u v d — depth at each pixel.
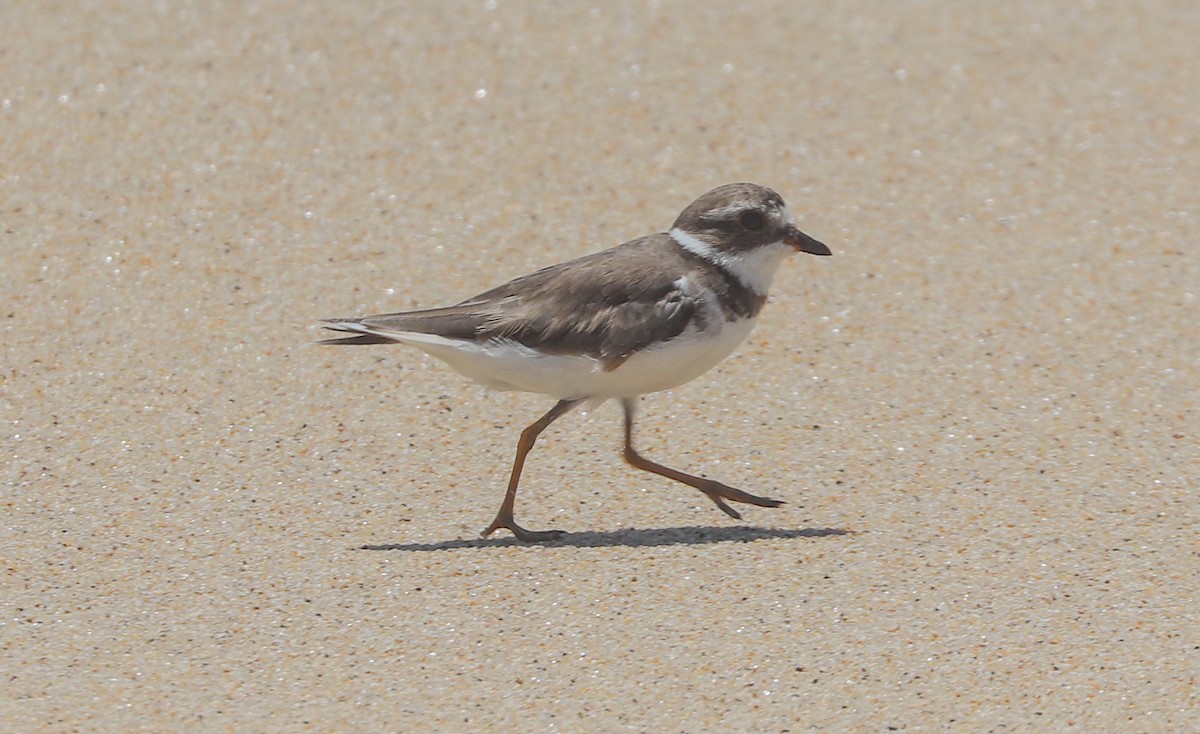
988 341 15.27
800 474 13.11
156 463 13.10
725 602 10.84
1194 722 9.42
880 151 18.78
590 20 21.44
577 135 18.75
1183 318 15.62
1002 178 18.31
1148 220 17.47
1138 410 14.09
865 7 22.39
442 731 9.38
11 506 12.36
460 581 11.22
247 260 16.06
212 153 17.83
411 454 13.41
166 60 19.55
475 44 20.55
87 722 9.39
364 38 20.47
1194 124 19.45
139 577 11.29
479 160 18.12
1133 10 22.50
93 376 14.27
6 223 16.33
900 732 9.39
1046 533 11.93
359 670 10.02
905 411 14.13
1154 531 11.95
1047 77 20.58
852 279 16.38
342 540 11.95
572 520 12.39
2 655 10.11
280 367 14.55
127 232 16.38
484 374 11.76
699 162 18.31
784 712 9.58
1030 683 9.84
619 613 10.71
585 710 9.59
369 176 17.66
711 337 11.71
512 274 16.02
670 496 12.83
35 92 18.64
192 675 9.94
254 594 11.03
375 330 11.71
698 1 22.25
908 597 10.90
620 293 11.53
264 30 20.44
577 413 14.19
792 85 20.11
